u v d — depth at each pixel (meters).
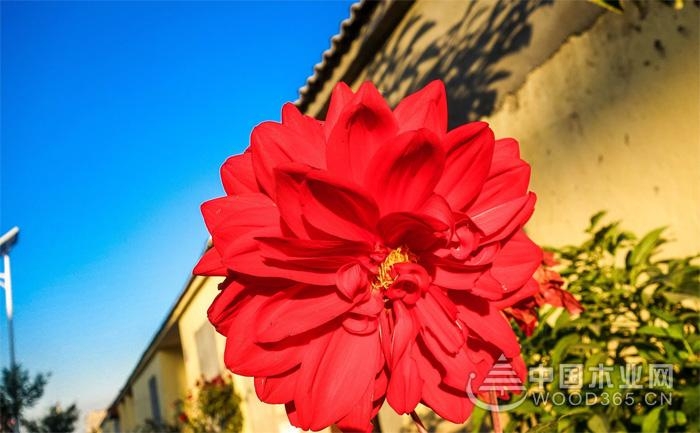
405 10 1.37
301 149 0.24
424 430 0.22
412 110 0.24
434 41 1.29
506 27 1.06
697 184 0.70
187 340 3.28
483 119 1.12
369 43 1.46
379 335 0.23
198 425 2.68
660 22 0.74
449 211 0.22
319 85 1.58
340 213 0.22
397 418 1.21
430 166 0.22
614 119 0.82
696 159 0.70
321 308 0.23
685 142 0.71
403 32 1.40
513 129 1.04
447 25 1.25
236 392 2.53
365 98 0.22
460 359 0.23
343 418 0.22
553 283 0.41
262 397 0.23
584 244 0.65
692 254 0.71
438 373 0.23
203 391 2.53
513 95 1.04
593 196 0.86
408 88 1.39
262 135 0.24
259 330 0.22
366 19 1.42
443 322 0.23
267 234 0.23
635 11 0.78
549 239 0.95
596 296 0.58
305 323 0.22
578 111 0.89
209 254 0.24
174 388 4.19
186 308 3.16
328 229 0.22
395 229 0.23
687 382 0.50
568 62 0.91
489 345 0.24
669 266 0.58
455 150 0.23
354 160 0.23
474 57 1.15
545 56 0.96
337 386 0.23
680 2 0.45
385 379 0.23
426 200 0.23
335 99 0.26
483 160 0.23
